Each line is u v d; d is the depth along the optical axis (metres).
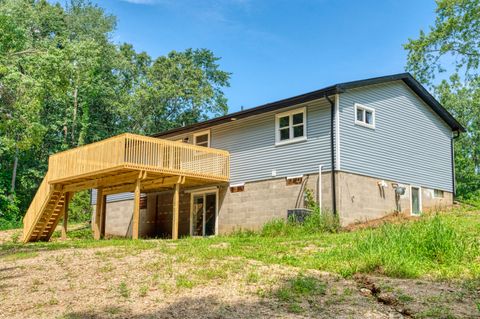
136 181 16.69
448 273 7.73
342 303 6.34
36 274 8.92
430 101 21.22
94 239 18.91
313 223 15.75
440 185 21.55
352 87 17.03
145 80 42.56
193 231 21.80
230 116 19.91
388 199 18.19
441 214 17.66
